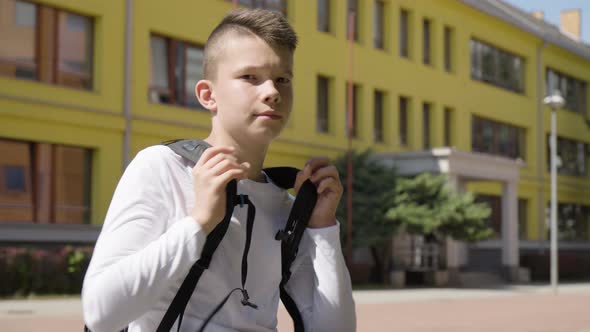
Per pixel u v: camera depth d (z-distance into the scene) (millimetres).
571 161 44062
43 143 18922
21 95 18297
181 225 1742
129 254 1750
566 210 43125
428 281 25703
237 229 1928
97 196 19938
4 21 18312
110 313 1683
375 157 26375
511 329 12438
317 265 2172
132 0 20891
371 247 25047
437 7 32906
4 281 15383
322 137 27125
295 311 2225
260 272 1998
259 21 1941
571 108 44188
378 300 18484
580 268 35938
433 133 32594
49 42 19203
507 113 37625
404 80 30984
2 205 18062
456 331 11867
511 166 29109
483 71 36312
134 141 20875
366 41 29203
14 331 9914
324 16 27875
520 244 38500
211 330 1896
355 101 28922
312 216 2170
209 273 1892
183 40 22531
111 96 20344
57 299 15281
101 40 20141
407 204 23469
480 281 29344
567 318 14727
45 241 18359
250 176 2023
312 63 26781
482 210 23562
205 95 2018
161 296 1773
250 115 1915
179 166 1892
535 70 40219
